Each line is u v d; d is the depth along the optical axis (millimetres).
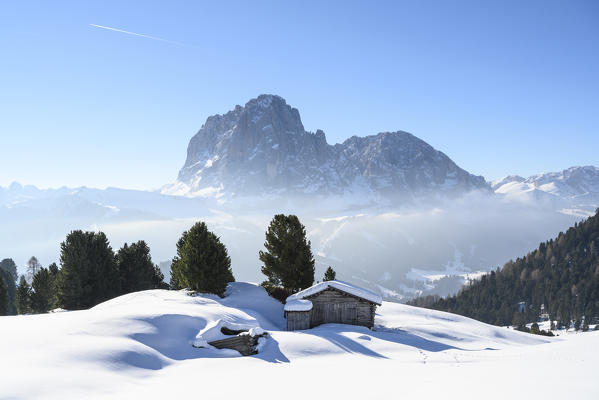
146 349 19719
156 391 14211
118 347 18609
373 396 12227
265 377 16609
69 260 46938
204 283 39594
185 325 24516
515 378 13031
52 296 57656
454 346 31000
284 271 41594
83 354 17016
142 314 24359
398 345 26094
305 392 13516
